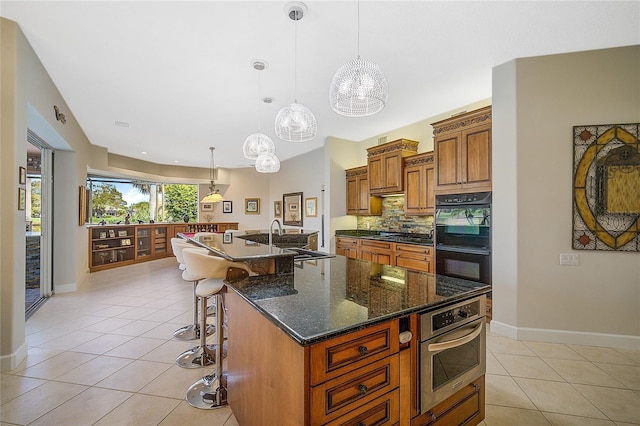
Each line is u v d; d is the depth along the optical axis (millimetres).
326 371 1054
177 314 3738
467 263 3492
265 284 1715
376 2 2168
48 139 3992
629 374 2336
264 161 4105
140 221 8336
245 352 1563
